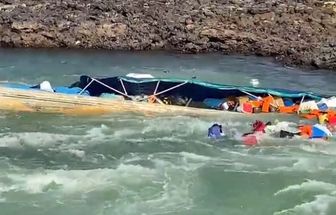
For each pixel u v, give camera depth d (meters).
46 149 23.61
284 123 25.47
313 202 19.64
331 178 21.34
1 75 38.34
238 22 50.19
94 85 29.16
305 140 24.50
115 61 44.38
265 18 51.00
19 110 27.47
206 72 41.31
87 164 22.28
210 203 19.47
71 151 23.48
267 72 41.53
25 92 27.55
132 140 24.64
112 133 25.31
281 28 49.84
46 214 18.56
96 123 26.41
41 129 25.62
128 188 20.33
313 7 53.06
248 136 24.72
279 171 21.84
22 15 51.09
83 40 49.34
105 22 50.50
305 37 48.38
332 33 48.91
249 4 54.31
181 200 19.62
